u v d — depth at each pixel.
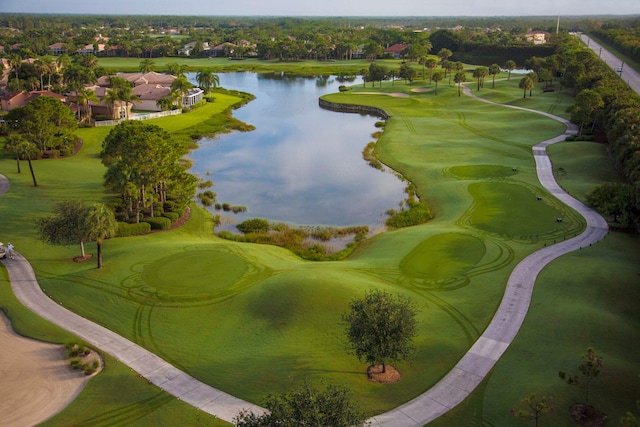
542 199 76.62
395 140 119.19
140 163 69.62
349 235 71.44
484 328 43.41
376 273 54.66
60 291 51.12
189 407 34.78
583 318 43.22
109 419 33.72
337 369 38.56
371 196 87.25
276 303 46.72
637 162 72.25
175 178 74.06
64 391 36.69
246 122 148.25
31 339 43.06
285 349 40.97
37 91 146.00
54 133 103.25
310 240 69.81
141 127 80.06
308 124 146.75
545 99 158.00
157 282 52.66
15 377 38.19
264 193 89.19
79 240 57.69
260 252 61.88
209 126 137.50
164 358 40.50
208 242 64.94
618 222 66.62
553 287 49.56
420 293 49.97
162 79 179.38
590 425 31.67
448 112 150.62
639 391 34.53
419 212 77.12
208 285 52.00
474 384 36.59
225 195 88.12
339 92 193.88
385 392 36.16
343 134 133.62
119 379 37.72
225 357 40.53
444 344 41.34
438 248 60.59
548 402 33.59
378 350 35.50
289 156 112.25
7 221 67.88
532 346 40.44
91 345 42.16
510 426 32.25
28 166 94.25
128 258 58.28
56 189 82.06
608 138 96.69
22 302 49.00
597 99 109.75
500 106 153.12
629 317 44.38
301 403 26.66
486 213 72.50
